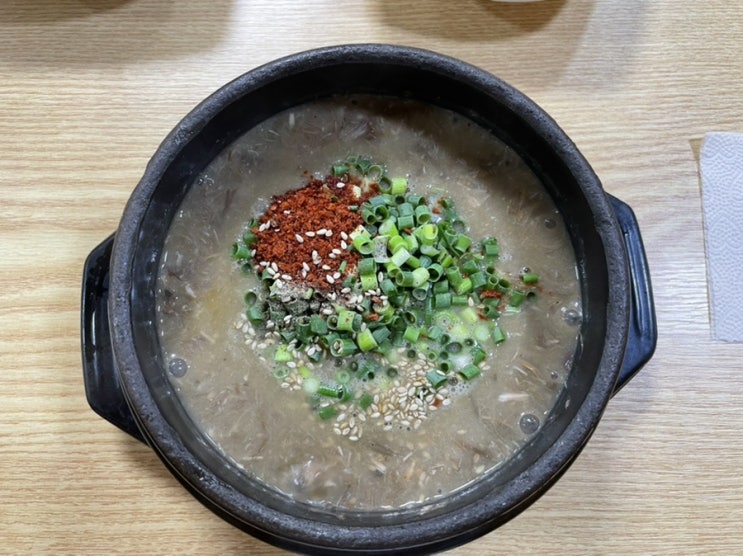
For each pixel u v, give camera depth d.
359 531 0.19
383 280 0.23
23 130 0.27
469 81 0.23
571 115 0.28
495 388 0.23
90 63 0.28
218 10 0.29
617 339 0.20
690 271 0.27
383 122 0.25
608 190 0.28
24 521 0.25
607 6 0.29
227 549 0.25
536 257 0.24
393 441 0.23
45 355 0.26
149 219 0.22
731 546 0.25
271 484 0.22
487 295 0.24
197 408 0.23
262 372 0.23
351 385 0.23
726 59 0.29
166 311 0.23
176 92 0.28
